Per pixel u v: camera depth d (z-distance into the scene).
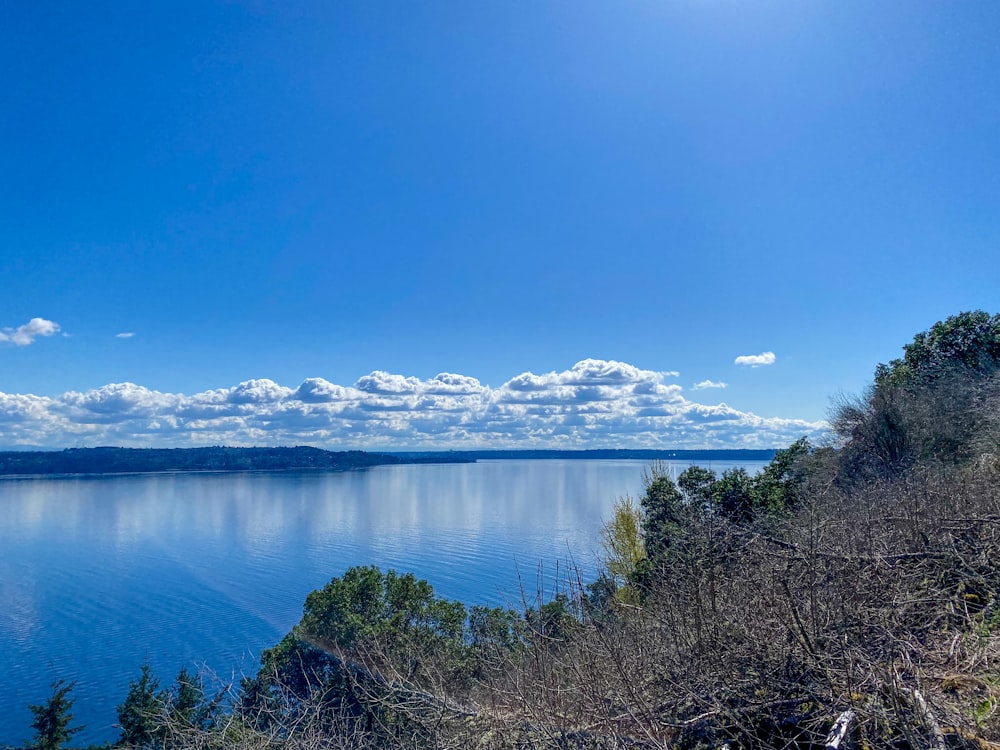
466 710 4.65
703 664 4.04
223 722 5.20
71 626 42.69
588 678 4.32
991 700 3.22
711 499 16.09
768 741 3.53
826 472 15.73
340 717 5.23
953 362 17.58
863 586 4.37
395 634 12.40
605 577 6.80
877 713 3.08
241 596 45.34
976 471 8.53
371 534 70.50
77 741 25.91
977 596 4.74
